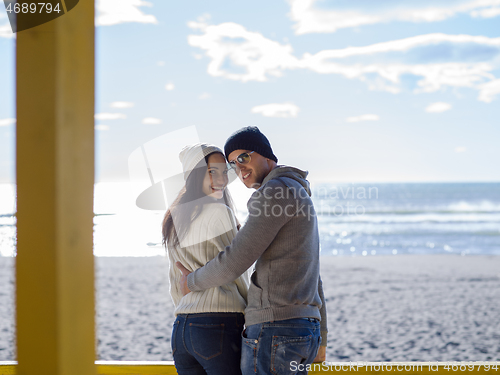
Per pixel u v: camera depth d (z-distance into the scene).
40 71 1.03
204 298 1.60
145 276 10.73
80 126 1.12
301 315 1.53
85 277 1.12
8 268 11.49
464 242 19.94
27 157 1.03
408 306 8.26
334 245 19.50
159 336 6.12
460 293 9.36
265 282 1.54
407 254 16.97
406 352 5.70
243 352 1.56
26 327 1.03
